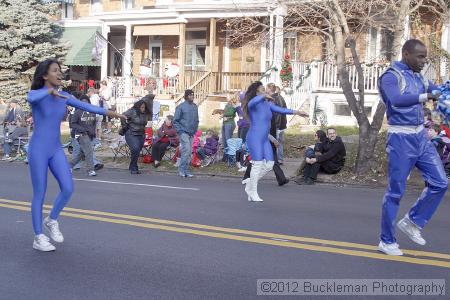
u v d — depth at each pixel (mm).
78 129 13953
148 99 14625
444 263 6043
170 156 16172
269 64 22203
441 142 11953
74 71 29938
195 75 24922
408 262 6082
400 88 6145
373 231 7609
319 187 12195
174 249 6719
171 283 5523
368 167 12781
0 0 27344
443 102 6129
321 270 5820
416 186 11977
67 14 30391
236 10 22438
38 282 5613
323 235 7363
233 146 14727
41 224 6715
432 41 17875
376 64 20062
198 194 10969
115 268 6020
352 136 17875
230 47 25062
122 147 16750
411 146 6195
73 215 8680
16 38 26719
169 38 27078
